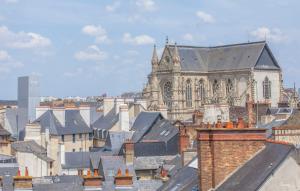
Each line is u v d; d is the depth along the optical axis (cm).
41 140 12538
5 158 10006
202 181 3334
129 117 15650
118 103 16438
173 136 10194
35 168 10488
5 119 16725
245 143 3312
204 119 12156
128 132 13100
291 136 5062
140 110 16775
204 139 3334
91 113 17962
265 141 3331
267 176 2859
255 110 11406
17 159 10150
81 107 16488
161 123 13125
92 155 10681
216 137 3300
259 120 10631
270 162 3020
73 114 16225
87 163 11688
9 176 7106
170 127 11800
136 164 9225
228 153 3300
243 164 3291
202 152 3341
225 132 3306
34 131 12888
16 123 16888
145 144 9950
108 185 5519
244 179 3058
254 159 3247
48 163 10725
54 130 15275
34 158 10506
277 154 3052
